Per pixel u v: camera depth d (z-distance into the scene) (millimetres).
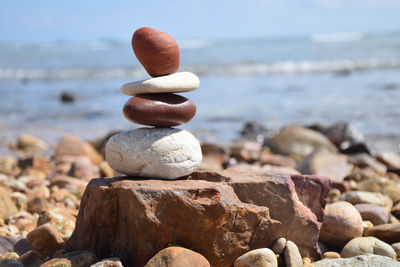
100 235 578
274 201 600
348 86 2846
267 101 2361
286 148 1350
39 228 599
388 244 631
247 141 1511
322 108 2096
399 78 3166
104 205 569
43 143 1496
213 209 557
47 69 4559
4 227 688
